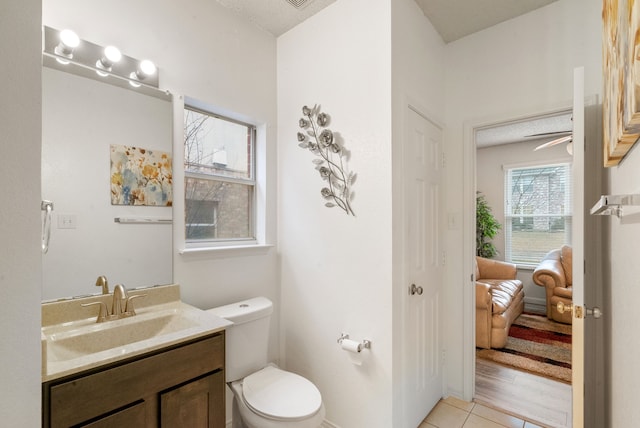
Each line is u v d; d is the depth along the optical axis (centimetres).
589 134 176
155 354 112
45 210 130
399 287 170
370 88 173
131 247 155
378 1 170
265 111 220
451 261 229
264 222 220
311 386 160
